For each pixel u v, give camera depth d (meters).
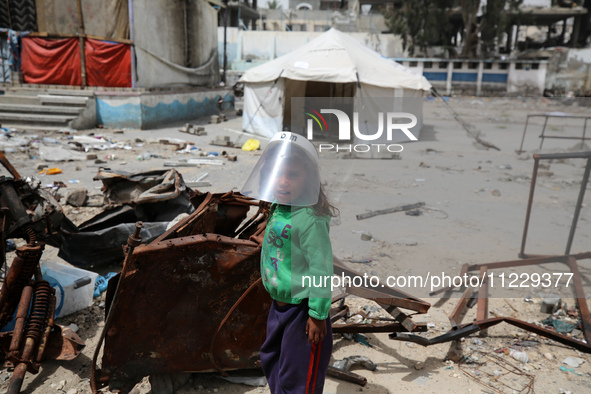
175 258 2.38
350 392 2.64
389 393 2.63
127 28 13.78
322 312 1.91
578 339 2.97
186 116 17.14
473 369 2.84
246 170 8.68
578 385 2.67
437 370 2.84
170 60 16.27
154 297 2.41
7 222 3.06
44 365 2.87
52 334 2.91
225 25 22.34
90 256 3.97
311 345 2.03
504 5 29.22
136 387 2.71
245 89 14.16
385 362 2.93
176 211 4.61
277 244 2.02
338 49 11.89
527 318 3.25
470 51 30.06
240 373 2.81
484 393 2.62
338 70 11.29
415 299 2.54
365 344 3.11
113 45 13.75
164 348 2.53
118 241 3.99
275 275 2.05
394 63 12.64
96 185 7.26
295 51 13.04
